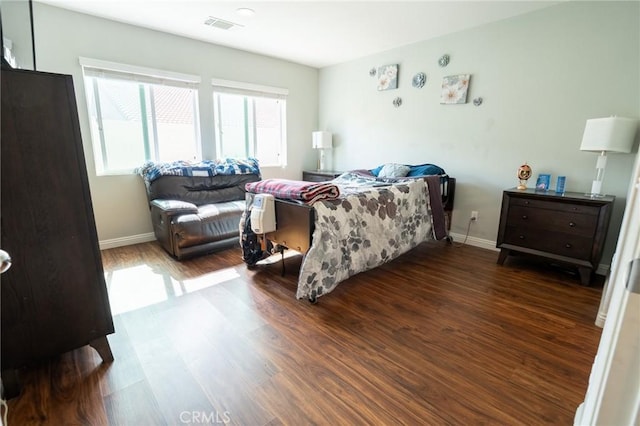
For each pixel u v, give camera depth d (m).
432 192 3.13
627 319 0.50
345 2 2.66
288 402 1.34
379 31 3.33
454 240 3.70
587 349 1.70
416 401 1.35
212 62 3.79
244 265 2.90
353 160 4.72
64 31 2.82
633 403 0.51
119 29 3.10
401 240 2.78
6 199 1.25
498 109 3.18
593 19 2.55
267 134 4.58
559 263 2.61
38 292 1.37
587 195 2.54
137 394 1.38
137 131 3.41
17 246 1.30
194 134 3.82
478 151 3.39
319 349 1.70
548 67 2.83
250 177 4.06
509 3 2.69
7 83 1.20
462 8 2.79
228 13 2.88
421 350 1.70
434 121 3.70
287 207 2.29
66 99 1.33
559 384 1.45
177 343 1.74
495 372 1.53
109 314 1.57
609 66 2.53
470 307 2.15
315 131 5.12
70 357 1.62
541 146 2.96
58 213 1.38
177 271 2.74
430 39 3.58
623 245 1.71
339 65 4.65
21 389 1.39
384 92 4.15
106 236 3.33
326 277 2.15
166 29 3.30
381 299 2.27
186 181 3.51
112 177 3.28
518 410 1.31
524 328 1.90
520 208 2.75
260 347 1.71
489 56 3.16
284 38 3.56
